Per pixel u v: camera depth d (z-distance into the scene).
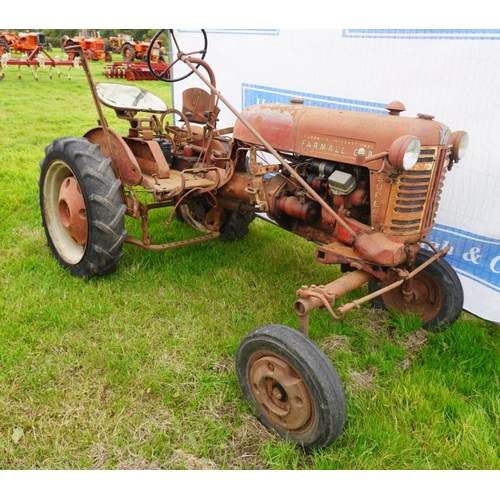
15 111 9.68
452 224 3.52
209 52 5.32
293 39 4.30
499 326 3.40
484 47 3.08
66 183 3.52
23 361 2.64
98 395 2.45
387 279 2.74
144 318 3.11
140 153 3.71
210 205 4.00
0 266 3.61
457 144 2.60
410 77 3.51
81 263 3.46
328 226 2.93
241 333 3.02
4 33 19.44
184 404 2.46
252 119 3.08
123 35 24.16
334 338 3.01
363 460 2.15
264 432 2.31
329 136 2.67
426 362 2.84
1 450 2.14
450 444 2.26
